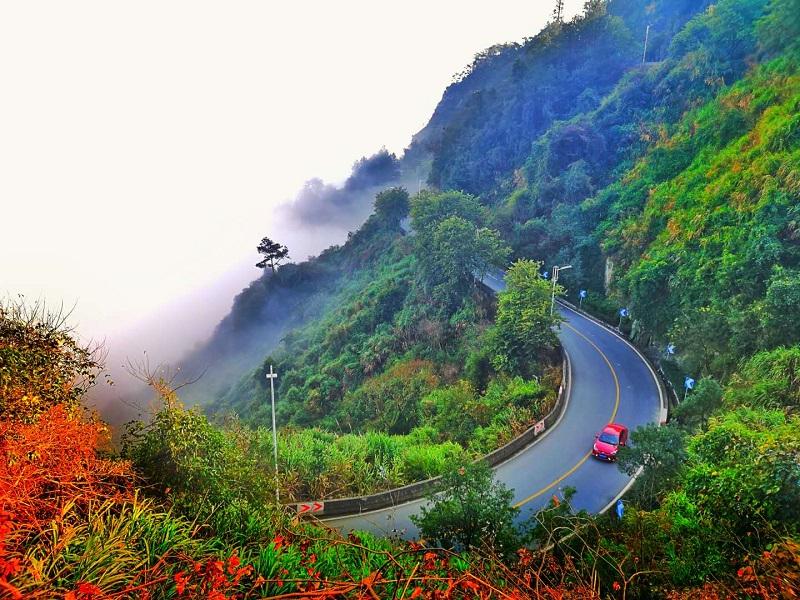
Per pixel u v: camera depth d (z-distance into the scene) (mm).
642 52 55906
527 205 45156
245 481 7738
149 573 3439
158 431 7145
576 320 31781
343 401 35000
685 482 8211
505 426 20453
